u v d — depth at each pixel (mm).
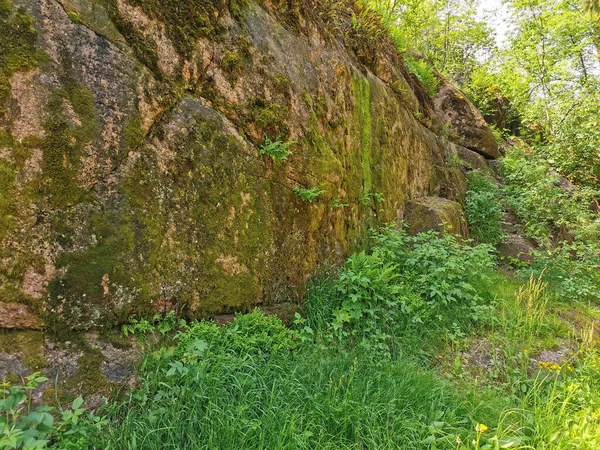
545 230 7305
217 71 3014
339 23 5391
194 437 2135
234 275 2953
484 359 3609
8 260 1997
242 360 2576
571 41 13039
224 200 2916
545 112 12734
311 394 2592
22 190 2039
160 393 2242
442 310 4082
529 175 8281
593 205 9914
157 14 2629
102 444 1978
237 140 3070
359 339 3385
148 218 2469
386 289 3799
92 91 2275
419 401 2748
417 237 5270
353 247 4469
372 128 5402
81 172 2223
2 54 2002
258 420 2262
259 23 3504
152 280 2471
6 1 2039
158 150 2555
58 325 2129
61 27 2191
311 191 3523
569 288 5223
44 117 2105
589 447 2451
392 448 2311
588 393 3043
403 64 7707
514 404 3037
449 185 7902
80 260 2195
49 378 2045
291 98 3613
